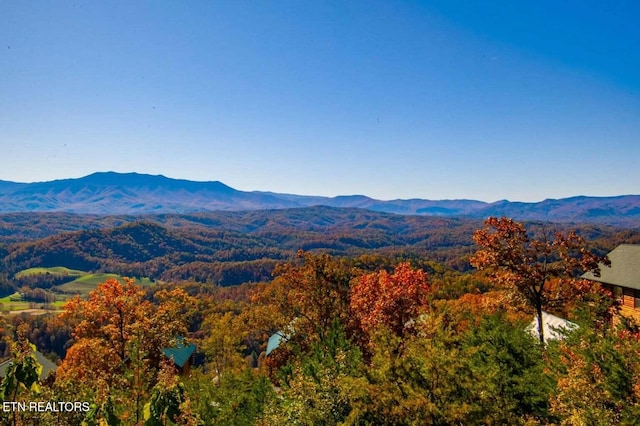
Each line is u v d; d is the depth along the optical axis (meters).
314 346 21.17
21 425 12.39
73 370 23.78
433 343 12.87
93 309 25.80
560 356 16.09
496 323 17.38
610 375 12.64
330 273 30.77
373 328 24.41
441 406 10.78
